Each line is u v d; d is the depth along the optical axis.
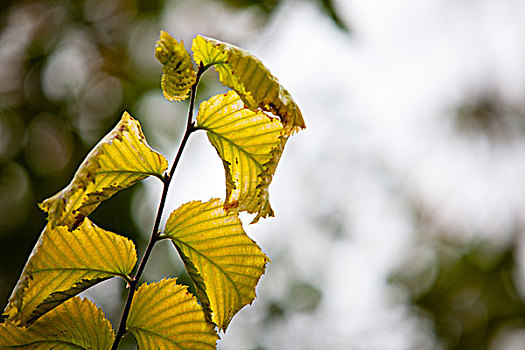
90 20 6.29
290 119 1.39
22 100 5.91
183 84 1.38
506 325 9.31
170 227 1.52
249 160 1.51
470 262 9.75
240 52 1.39
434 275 9.70
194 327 1.53
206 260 1.54
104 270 1.50
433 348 9.21
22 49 6.11
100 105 6.07
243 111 1.50
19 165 5.65
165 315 1.52
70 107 5.99
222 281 1.55
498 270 9.68
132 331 1.52
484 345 9.17
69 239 1.48
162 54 1.33
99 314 1.50
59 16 6.23
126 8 6.39
